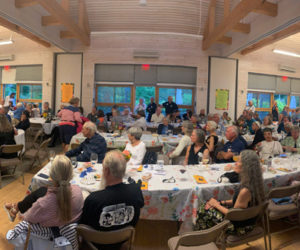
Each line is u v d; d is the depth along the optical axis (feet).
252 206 6.03
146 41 27.63
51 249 4.86
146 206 7.02
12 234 4.84
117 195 4.82
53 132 21.39
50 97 29.01
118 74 28.35
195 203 7.02
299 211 7.99
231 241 5.98
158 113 24.80
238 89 29.84
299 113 28.78
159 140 14.97
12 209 5.79
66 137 16.37
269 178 8.09
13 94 30.55
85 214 4.80
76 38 25.75
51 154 8.95
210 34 23.76
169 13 23.58
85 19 24.41
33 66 30.94
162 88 28.89
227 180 7.48
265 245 7.14
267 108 33.32
